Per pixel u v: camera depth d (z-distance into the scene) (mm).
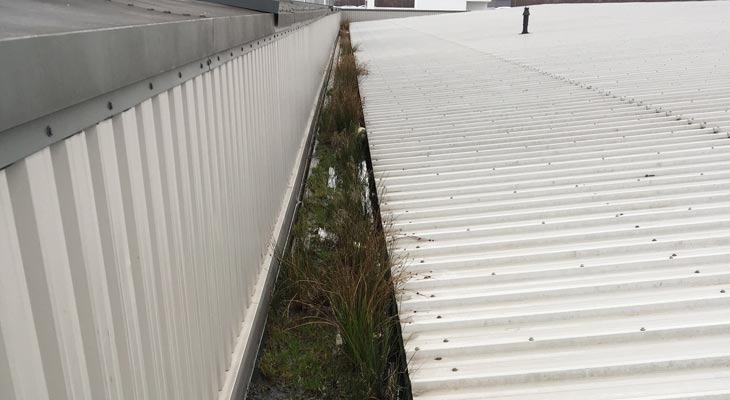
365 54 11320
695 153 3680
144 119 1431
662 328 2121
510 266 2664
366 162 4785
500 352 2127
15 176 906
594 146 4012
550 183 3490
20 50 846
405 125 5141
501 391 1945
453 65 8453
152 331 1455
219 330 2121
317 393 2404
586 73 6582
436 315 2354
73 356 1061
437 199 3426
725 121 4203
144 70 1364
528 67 7477
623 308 2262
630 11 15578
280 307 3010
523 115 5035
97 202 1182
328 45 12734
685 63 6602
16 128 883
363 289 2570
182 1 3096
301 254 3275
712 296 2271
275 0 3568
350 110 6262
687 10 14625
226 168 2295
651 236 2771
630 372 1974
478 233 2977
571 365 2000
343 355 2531
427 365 2084
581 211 3092
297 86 5113
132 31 1288
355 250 3027
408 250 2865
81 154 1107
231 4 3561
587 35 10727
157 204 1514
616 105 5004
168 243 1595
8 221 876
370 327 2350
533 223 3012
